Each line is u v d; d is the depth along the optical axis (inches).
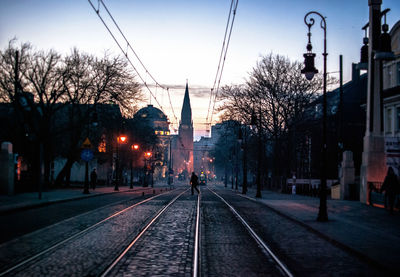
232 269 315.9
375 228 537.3
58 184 1736.0
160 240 441.1
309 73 656.4
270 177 2331.4
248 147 2293.3
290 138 1823.3
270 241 456.8
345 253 389.4
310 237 490.9
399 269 297.4
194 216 692.1
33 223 555.5
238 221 639.8
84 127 1673.2
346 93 2023.9
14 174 1109.1
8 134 1558.8
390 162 927.7
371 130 966.4
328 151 2028.8
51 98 1455.5
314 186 1670.8
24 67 1417.3
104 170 2743.6
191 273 297.3
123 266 315.3
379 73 968.3
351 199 1123.3
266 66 1771.7
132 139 2539.4
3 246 386.9
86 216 650.8
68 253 360.5
